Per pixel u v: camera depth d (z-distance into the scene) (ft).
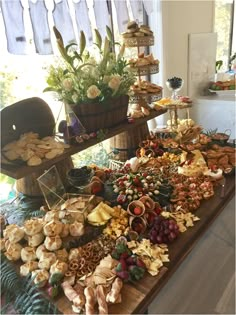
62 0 4.29
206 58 9.47
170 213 3.61
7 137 3.51
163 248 3.11
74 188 4.00
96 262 2.95
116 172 4.32
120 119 4.57
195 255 3.51
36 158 3.41
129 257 2.91
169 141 5.38
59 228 3.10
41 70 4.53
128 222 3.42
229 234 4.30
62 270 2.76
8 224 3.48
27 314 2.61
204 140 5.58
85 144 3.91
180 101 5.74
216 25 10.46
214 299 3.87
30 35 4.06
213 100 8.63
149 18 7.11
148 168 4.55
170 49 7.78
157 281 2.72
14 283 2.82
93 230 3.30
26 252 2.98
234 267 4.33
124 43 4.80
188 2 8.18
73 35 4.50
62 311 2.49
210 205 3.94
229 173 4.66
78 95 3.89
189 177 4.39
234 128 8.44
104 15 5.16
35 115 3.82
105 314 2.39
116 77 4.02
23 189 3.89
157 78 7.55
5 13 3.68
